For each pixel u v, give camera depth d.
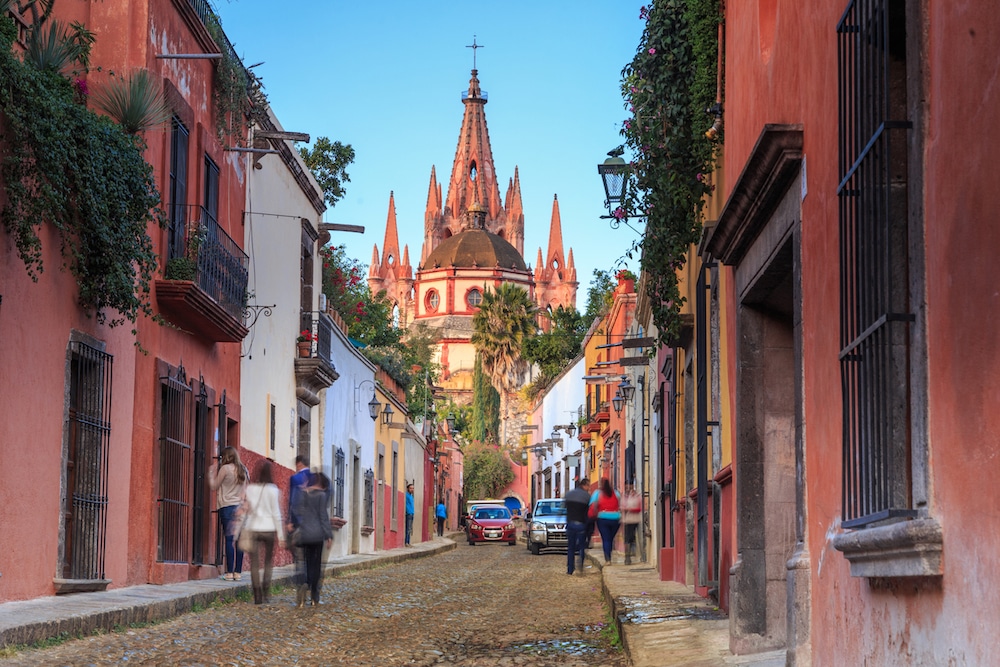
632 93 13.65
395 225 143.00
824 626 6.08
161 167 15.39
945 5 4.15
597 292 67.94
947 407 4.12
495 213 138.88
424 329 112.50
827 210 6.04
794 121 6.96
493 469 84.38
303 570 14.70
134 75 13.64
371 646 10.41
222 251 17.44
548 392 62.12
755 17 8.47
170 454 15.61
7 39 10.29
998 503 3.67
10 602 10.77
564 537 38.06
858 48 5.35
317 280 27.45
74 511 12.62
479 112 140.75
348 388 30.73
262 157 21.33
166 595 12.98
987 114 3.75
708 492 13.75
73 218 11.91
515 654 9.88
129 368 14.20
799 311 6.74
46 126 10.88
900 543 4.39
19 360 10.99
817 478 6.27
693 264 16.39
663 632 9.99
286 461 23.83
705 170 13.34
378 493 36.81
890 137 4.77
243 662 9.02
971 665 3.88
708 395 14.02
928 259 4.32
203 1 17.47
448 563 30.98
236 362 19.62
